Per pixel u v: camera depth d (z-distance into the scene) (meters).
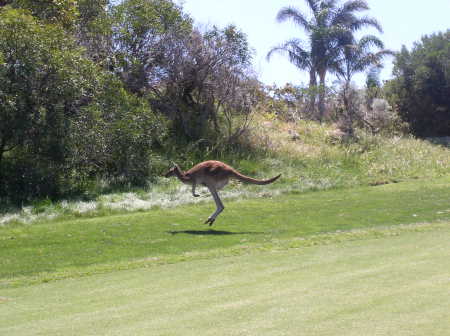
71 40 20.30
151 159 22.72
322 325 4.79
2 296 7.43
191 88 27.50
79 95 18.97
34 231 13.89
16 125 17.64
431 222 14.17
